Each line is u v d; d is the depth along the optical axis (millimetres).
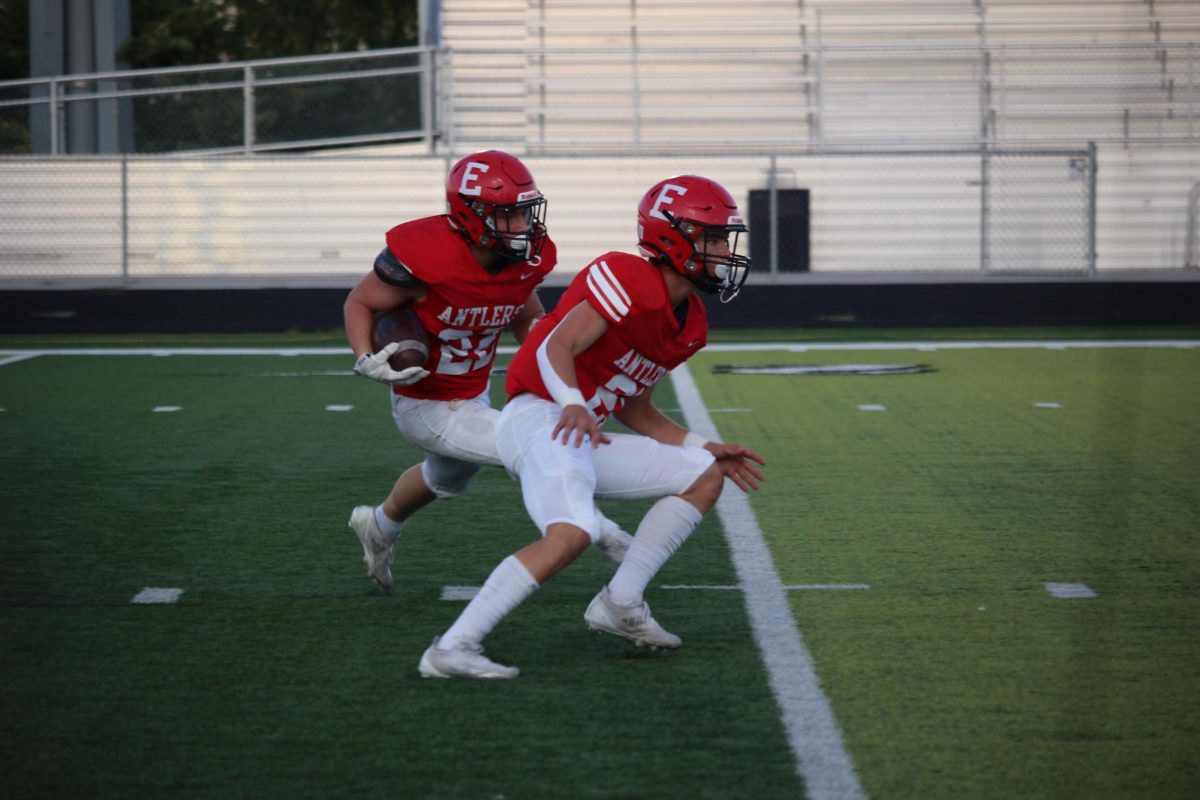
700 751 7586
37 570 11750
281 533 13203
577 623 10172
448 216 10102
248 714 8195
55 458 17344
